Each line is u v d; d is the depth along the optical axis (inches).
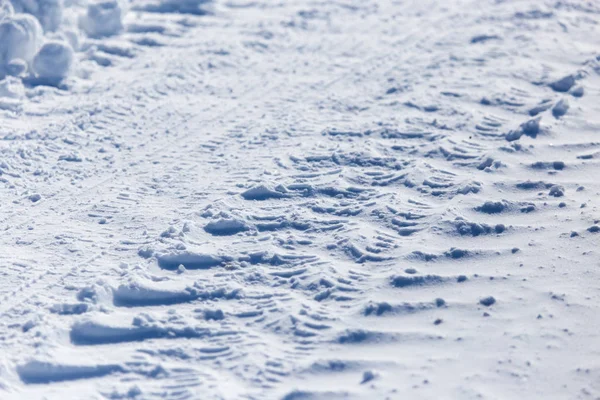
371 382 461.1
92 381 474.3
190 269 585.3
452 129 824.9
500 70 984.9
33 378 478.3
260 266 585.6
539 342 486.9
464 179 705.6
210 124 855.1
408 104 888.3
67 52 959.6
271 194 690.2
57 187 714.8
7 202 684.1
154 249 601.3
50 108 880.3
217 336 509.7
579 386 450.9
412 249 594.9
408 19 1226.6
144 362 486.0
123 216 663.1
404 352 488.7
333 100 914.7
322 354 490.3
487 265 573.3
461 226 622.5
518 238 606.5
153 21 1182.9
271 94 939.3
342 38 1143.0
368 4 1312.7
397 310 527.5
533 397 443.5
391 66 1020.5
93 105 880.3
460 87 938.1
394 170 734.5
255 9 1284.4
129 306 543.8
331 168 740.7
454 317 518.0
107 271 578.6
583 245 588.4
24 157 760.3
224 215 649.6
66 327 516.1
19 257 597.0
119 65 1024.9
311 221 644.1
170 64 1018.7
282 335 509.7
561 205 650.8
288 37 1142.3
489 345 488.1
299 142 802.2
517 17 1203.2
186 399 452.4
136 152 788.6
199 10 1242.6
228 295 550.6
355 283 560.1
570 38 1118.4
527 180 697.0
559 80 938.7
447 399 442.9
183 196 697.6
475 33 1128.2
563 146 775.7
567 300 524.7
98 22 1107.3
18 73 944.3
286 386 463.8
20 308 534.9
